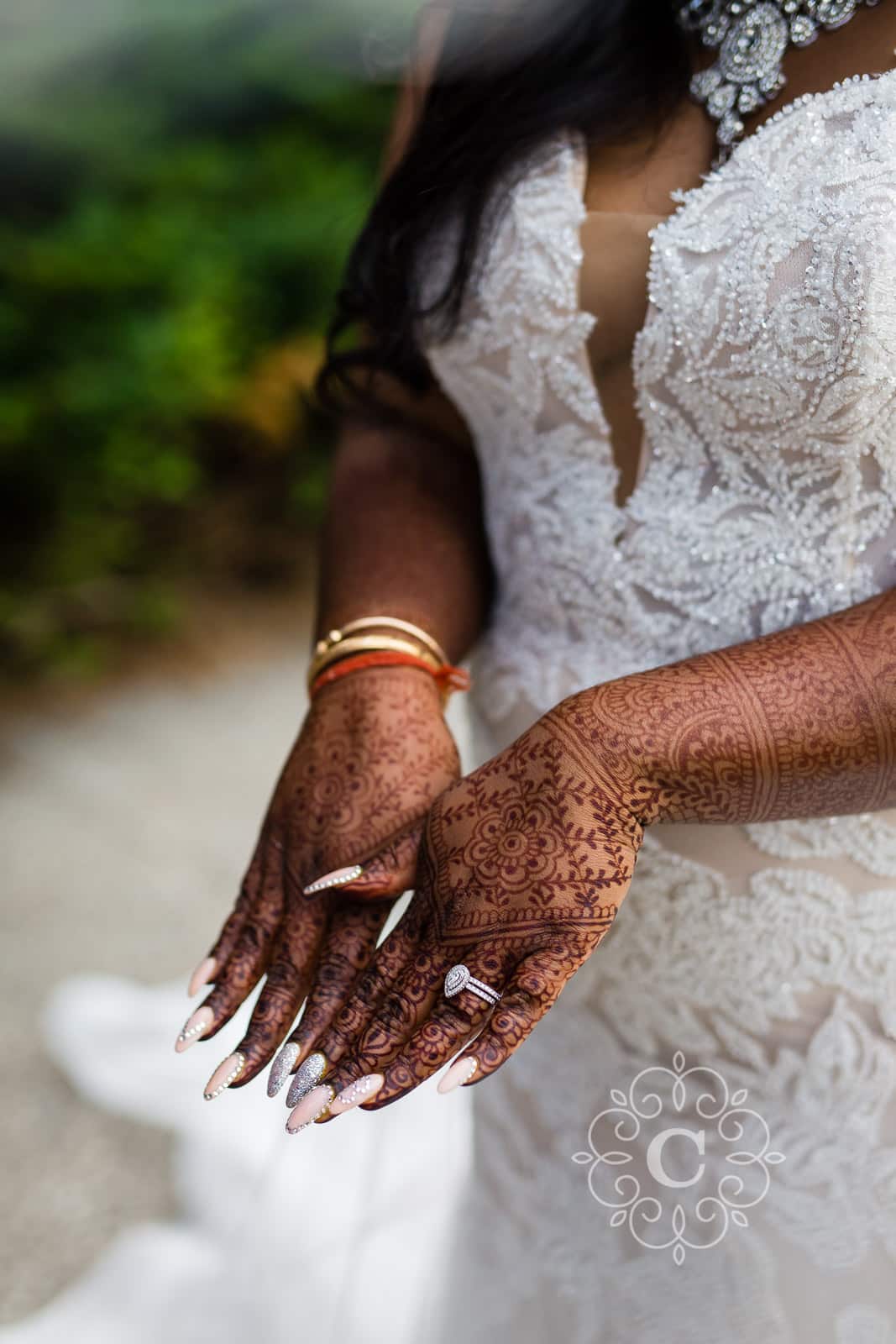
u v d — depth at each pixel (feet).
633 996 3.25
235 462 14.14
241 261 13.15
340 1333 4.25
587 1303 3.44
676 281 2.84
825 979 3.06
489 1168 3.73
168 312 12.66
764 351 2.76
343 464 3.94
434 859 2.64
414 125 3.76
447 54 3.22
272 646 12.96
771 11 2.75
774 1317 3.14
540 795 2.54
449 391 3.52
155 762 10.89
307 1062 2.52
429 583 3.57
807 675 2.56
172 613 12.87
